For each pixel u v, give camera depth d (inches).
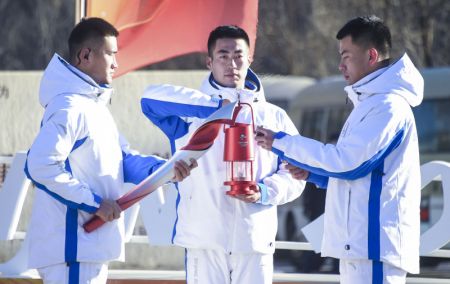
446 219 562.6
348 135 421.7
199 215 446.9
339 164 415.8
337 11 1569.9
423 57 1429.6
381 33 434.9
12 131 730.8
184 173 437.1
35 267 429.4
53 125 421.4
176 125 462.0
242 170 441.7
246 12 609.6
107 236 433.1
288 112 1453.0
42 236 428.5
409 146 424.2
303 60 1640.0
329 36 1603.1
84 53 442.9
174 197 571.5
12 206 561.0
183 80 729.0
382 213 415.8
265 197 443.2
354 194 420.2
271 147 431.8
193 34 612.4
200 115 448.5
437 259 1002.7
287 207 1253.7
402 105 422.9
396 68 427.2
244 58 455.8
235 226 445.1
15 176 562.3
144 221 571.2
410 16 1428.4
